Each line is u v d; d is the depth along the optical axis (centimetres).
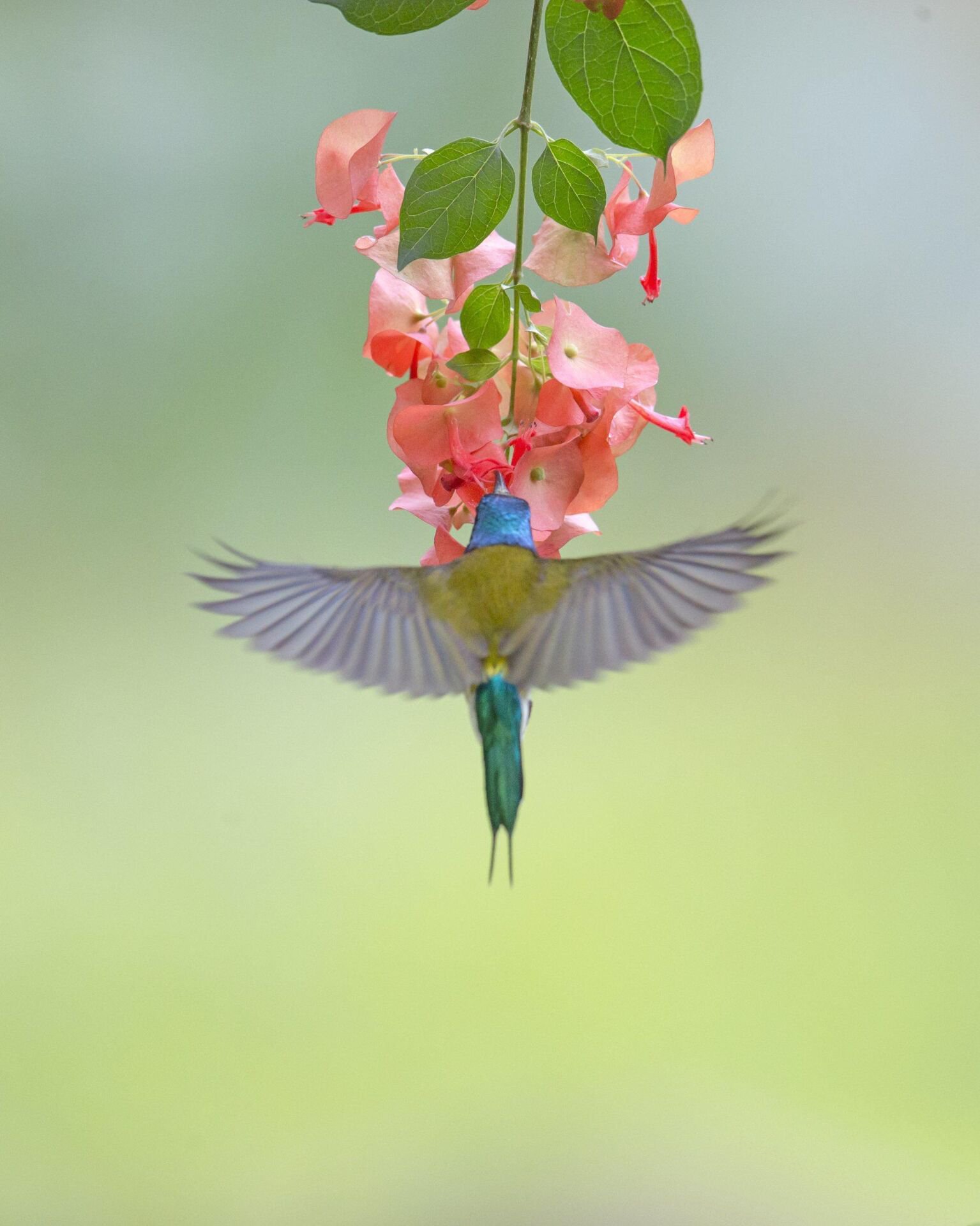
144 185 1060
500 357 428
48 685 1009
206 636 1027
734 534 400
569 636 423
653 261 428
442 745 1016
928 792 1022
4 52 1050
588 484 435
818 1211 891
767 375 1095
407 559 1045
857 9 1138
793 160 1123
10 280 1043
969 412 1095
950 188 1114
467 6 379
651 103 378
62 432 1040
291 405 1059
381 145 421
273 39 1075
